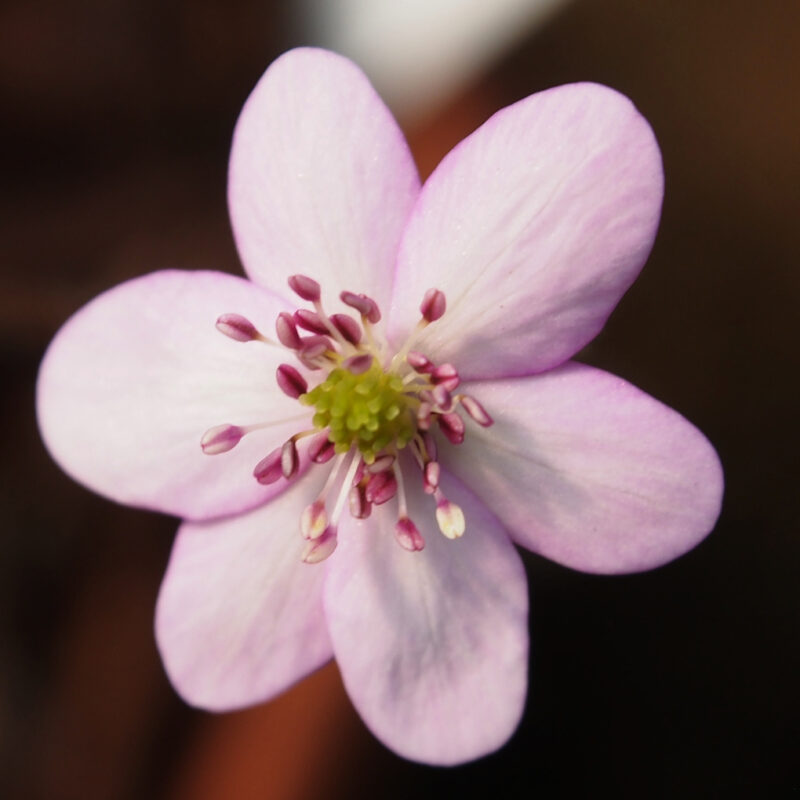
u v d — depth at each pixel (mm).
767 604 123
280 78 107
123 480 108
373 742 123
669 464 105
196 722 126
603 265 105
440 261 106
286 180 107
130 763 125
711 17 126
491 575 107
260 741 124
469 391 107
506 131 105
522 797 122
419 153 126
